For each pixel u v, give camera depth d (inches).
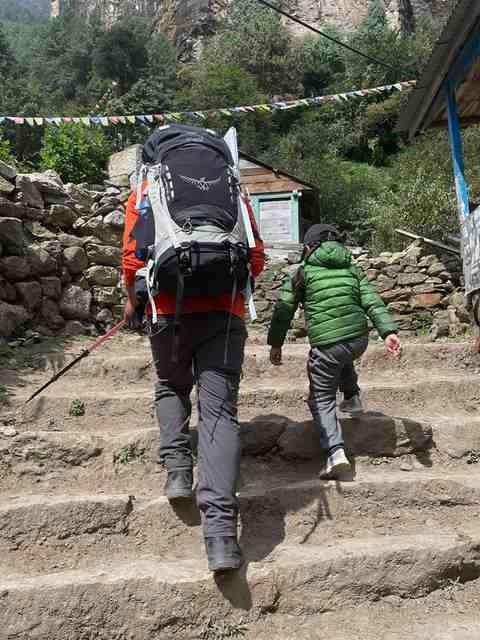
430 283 291.1
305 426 156.0
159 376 129.7
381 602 116.3
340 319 146.2
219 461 114.5
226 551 108.6
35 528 121.6
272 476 149.3
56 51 2485.2
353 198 964.0
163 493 139.5
